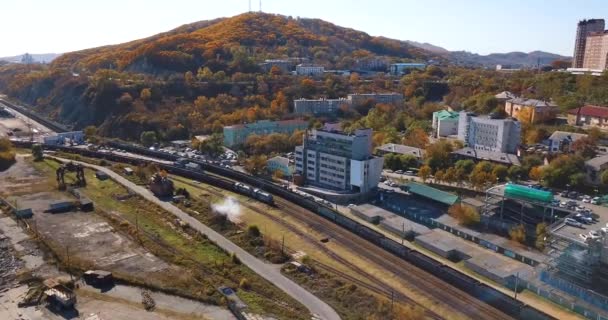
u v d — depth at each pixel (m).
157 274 109.69
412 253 121.00
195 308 96.38
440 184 182.00
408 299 102.00
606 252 103.38
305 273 112.25
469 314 96.75
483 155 196.88
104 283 104.69
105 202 161.88
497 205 152.12
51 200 162.12
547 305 103.50
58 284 101.62
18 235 131.12
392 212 159.75
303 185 188.00
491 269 117.06
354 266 117.25
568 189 167.38
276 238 134.88
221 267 114.31
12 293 101.00
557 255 113.31
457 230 141.88
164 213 150.75
